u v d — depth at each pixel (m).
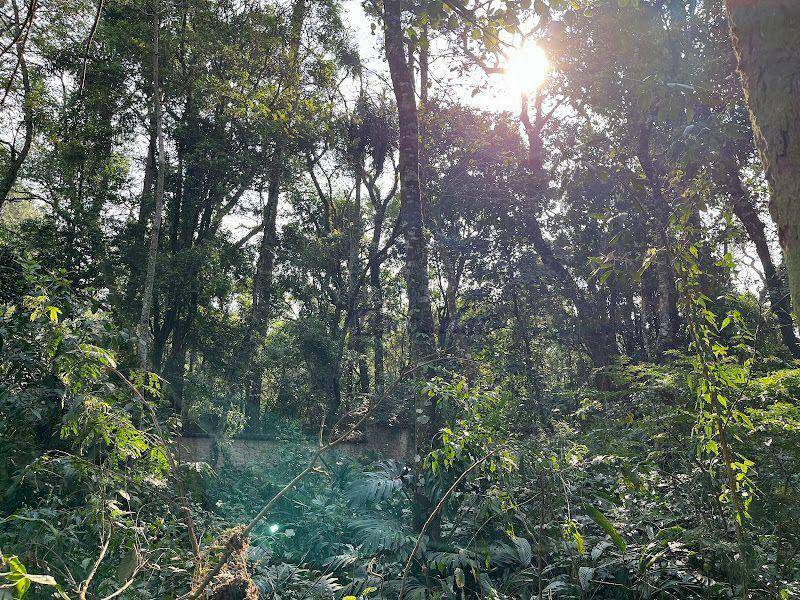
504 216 18.30
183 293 16.47
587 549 4.89
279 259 23.16
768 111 1.72
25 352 4.75
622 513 5.04
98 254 15.64
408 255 7.20
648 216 4.01
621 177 13.73
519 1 6.37
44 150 16.17
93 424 3.62
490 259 18.27
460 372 6.30
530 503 4.98
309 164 24.27
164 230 18.27
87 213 15.66
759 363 4.96
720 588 4.11
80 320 4.00
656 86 4.09
